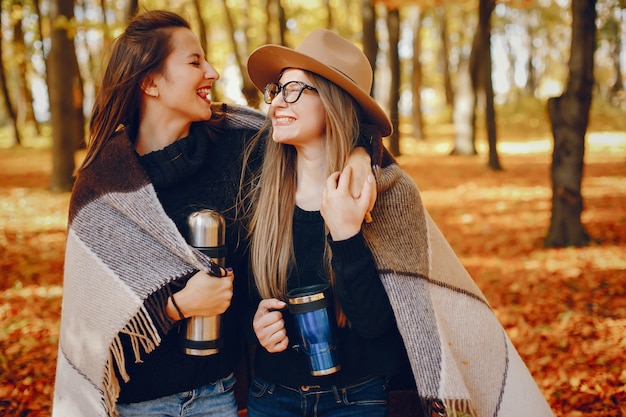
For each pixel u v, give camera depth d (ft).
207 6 81.20
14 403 13.64
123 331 6.19
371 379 6.72
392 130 6.89
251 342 6.97
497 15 112.68
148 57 6.84
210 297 6.25
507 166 60.08
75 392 6.44
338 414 6.68
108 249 6.35
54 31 38.58
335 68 6.55
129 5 34.58
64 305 6.62
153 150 7.16
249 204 7.06
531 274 22.71
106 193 6.48
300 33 83.87
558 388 13.80
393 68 57.41
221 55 86.43
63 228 32.50
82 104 60.44
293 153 6.88
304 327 6.30
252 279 7.02
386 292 6.30
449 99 121.39
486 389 6.99
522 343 16.48
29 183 48.60
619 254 24.34
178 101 6.95
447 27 120.98
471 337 6.93
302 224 6.73
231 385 7.09
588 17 24.11
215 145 7.45
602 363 14.83
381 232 6.37
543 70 167.32
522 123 108.99
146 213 6.32
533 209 37.17
